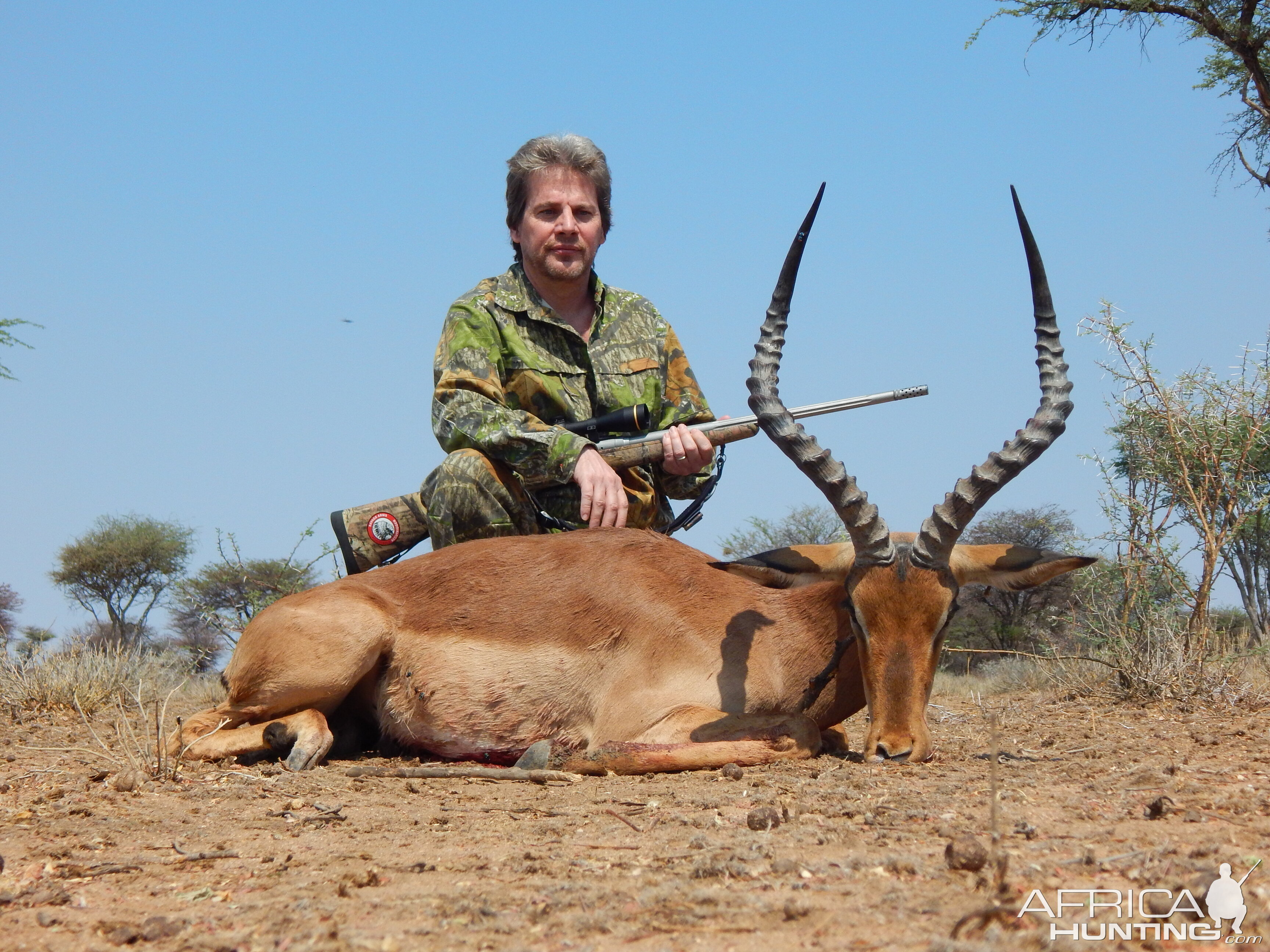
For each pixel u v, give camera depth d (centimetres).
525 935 261
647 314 733
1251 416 902
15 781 498
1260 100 1576
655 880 306
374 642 589
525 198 702
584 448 629
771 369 570
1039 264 565
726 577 611
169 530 2584
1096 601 948
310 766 556
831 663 584
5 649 944
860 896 280
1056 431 546
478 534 657
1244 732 608
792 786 467
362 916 281
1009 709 828
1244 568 1166
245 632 595
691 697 575
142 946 264
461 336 675
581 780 527
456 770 536
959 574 553
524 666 587
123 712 602
